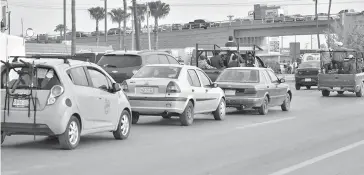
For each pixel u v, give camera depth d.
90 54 28.59
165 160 11.55
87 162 11.22
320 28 102.25
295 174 10.12
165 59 24.05
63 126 12.39
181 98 17.59
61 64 12.76
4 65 12.55
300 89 43.91
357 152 12.77
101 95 13.70
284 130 17.11
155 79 17.64
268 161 11.52
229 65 27.88
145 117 21.12
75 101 12.68
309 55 49.94
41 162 11.14
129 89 17.73
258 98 21.84
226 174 10.09
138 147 13.39
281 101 23.98
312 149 13.20
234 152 12.70
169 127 17.83
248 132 16.58
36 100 12.30
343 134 16.12
